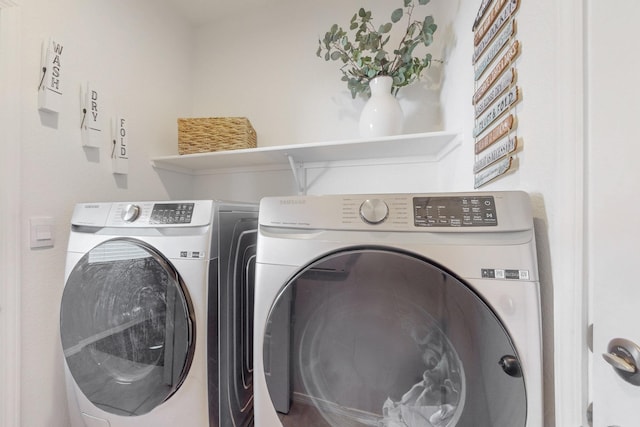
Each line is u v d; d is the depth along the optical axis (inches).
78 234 39.3
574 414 19.0
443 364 23.2
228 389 36.0
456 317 22.8
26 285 40.4
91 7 51.4
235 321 38.4
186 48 76.2
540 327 20.9
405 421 24.1
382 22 62.3
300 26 69.2
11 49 39.1
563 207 20.0
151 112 64.9
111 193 55.1
